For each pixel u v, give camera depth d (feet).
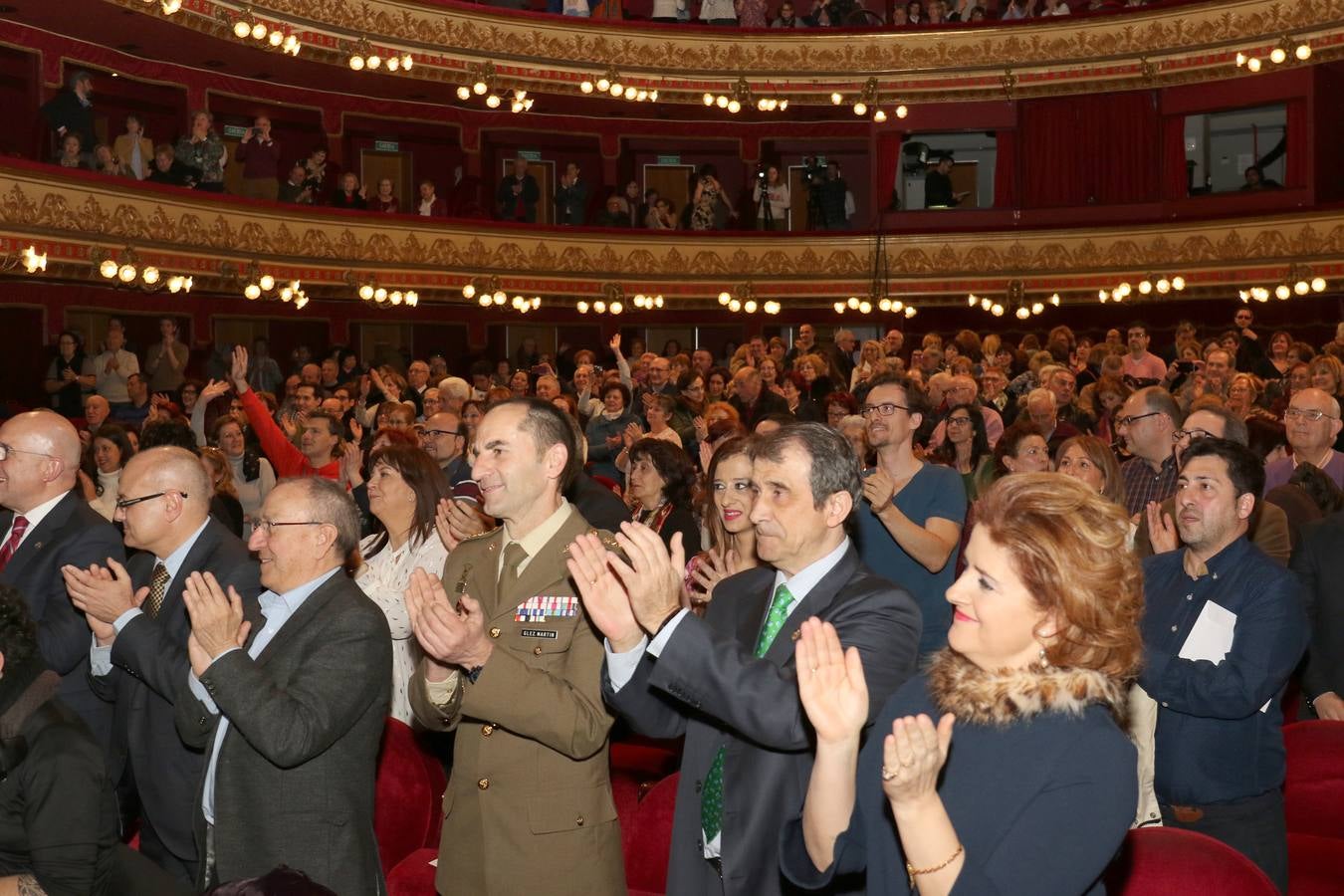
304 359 62.08
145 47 61.00
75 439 15.99
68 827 10.02
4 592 10.35
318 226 63.00
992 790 7.36
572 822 11.23
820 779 7.98
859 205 80.12
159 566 13.80
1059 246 71.20
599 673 11.04
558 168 78.18
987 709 7.41
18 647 10.27
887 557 17.66
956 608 7.72
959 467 26.30
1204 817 12.69
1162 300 69.15
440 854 11.73
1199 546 13.12
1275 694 12.69
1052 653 7.48
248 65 64.85
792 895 9.52
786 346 75.92
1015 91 73.51
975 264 72.64
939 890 7.00
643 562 9.31
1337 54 64.80
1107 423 35.01
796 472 10.12
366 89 70.38
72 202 50.93
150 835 13.58
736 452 13.93
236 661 11.06
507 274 69.67
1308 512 19.24
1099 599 7.38
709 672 9.06
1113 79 71.56
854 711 7.93
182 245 56.24
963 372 44.78
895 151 76.59
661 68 73.92
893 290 73.51
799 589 10.25
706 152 80.33
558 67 71.61
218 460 24.73
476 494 19.99
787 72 75.05
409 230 66.49
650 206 74.49
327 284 63.41
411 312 70.33
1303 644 12.60
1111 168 72.84
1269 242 65.82
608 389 37.68
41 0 54.29
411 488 17.10
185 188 56.29
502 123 76.38
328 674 11.45
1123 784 7.25
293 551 12.09
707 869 10.19
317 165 65.41
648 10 80.07
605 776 11.62
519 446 11.77
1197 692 12.25
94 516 15.71
